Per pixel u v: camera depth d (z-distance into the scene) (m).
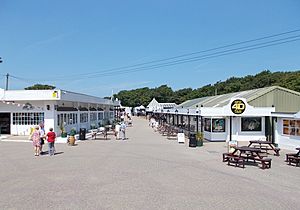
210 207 8.30
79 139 28.30
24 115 30.58
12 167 14.27
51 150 18.47
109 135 33.78
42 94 28.52
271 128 25.97
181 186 10.70
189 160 16.61
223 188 10.49
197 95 94.19
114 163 15.37
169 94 114.12
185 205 8.45
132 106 122.81
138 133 37.12
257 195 9.62
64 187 10.44
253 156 15.52
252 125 27.42
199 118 32.09
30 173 12.85
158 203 8.62
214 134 27.31
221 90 89.69
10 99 28.89
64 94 29.55
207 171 13.55
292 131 22.03
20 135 30.30
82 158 17.06
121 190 10.05
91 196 9.31
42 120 30.28
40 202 8.69
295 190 10.34
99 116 50.16
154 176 12.34
